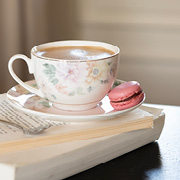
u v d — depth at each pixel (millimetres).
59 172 680
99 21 1950
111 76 758
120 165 723
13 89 806
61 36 1987
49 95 759
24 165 649
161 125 777
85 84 740
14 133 698
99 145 709
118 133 727
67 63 729
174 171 713
